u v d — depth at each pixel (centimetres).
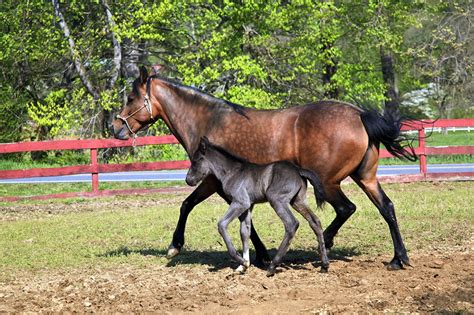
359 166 873
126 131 996
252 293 780
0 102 3042
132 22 2519
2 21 2800
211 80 2580
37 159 3039
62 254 1063
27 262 1013
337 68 2789
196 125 948
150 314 720
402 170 2158
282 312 702
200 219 1334
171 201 1650
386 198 877
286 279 835
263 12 2631
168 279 859
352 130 859
